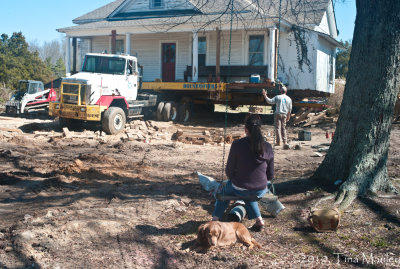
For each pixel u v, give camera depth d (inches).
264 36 783.1
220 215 174.4
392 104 222.7
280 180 267.6
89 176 282.4
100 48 952.3
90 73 562.3
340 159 235.9
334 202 211.0
